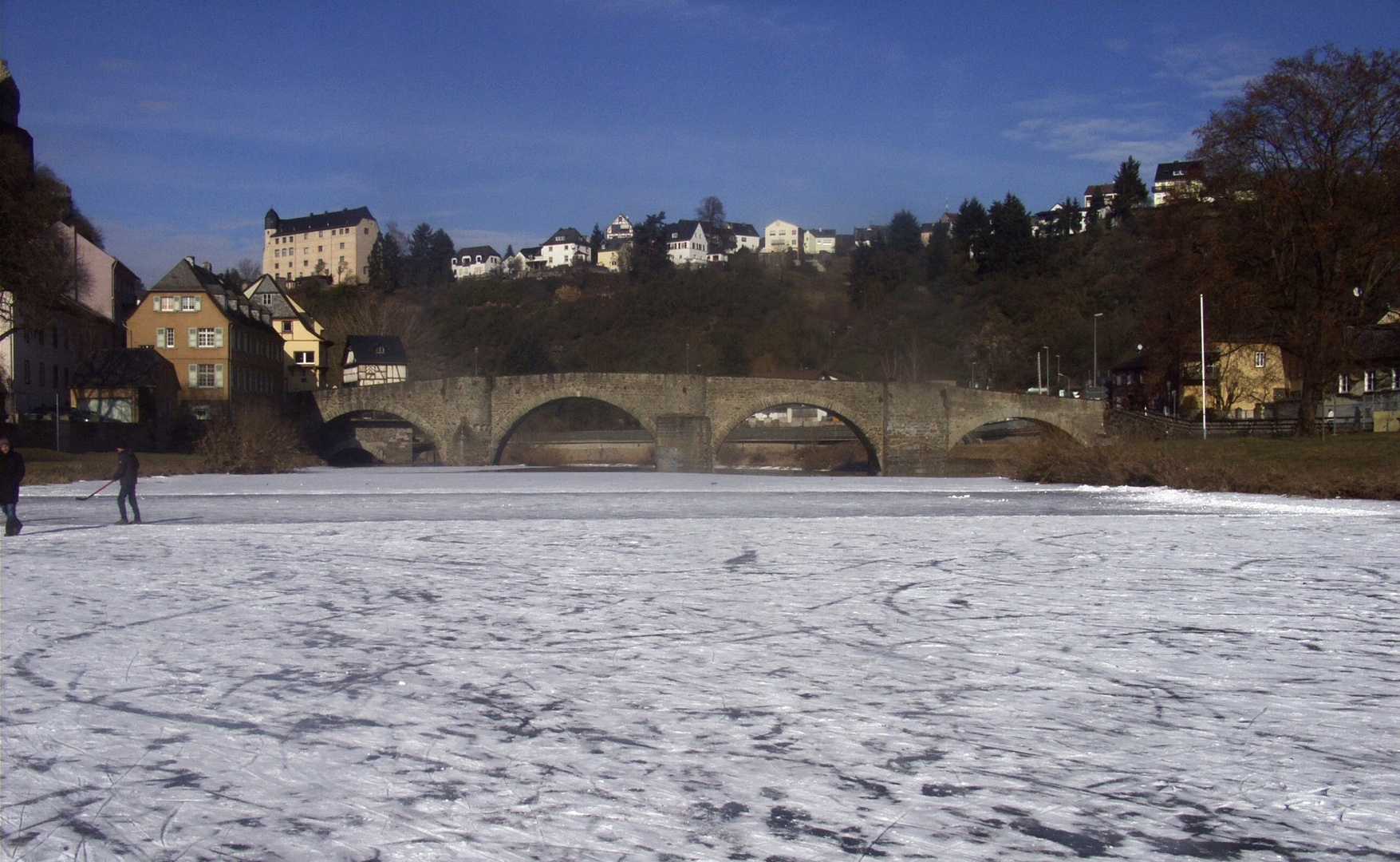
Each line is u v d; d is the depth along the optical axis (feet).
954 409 231.50
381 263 510.58
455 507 99.35
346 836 18.07
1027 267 415.23
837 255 647.56
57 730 24.16
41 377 208.54
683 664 30.96
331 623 37.42
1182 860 17.08
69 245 207.21
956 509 96.68
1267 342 180.65
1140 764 21.99
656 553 59.26
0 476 69.15
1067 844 17.72
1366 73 158.92
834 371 374.22
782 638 34.86
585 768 21.66
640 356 422.82
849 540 66.59
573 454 297.33
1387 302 174.91
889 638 34.86
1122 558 56.70
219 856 17.17
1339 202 162.20
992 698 27.20
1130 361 287.07
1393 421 190.70
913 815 19.08
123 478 79.30
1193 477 131.03
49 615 38.88
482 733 23.99
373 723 24.80
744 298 467.11
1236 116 168.35
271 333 272.51
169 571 51.34
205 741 23.34
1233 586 46.29
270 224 603.67
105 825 18.51
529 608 40.47
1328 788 20.57
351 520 82.74
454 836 18.04
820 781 20.89
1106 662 31.24
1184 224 185.16
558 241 650.84
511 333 442.09
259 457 181.88
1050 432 186.70
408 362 338.54
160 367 219.61
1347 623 37.55
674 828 18.44
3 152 163.94
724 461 290.15
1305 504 101.86
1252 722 25.05
